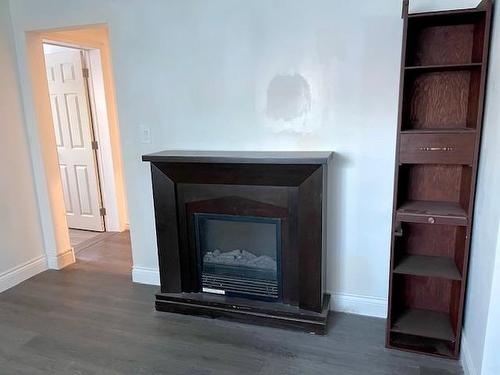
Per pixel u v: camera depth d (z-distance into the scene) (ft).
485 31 5.90
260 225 8.41
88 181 14.76
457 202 7.36
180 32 8.62
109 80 14.14
